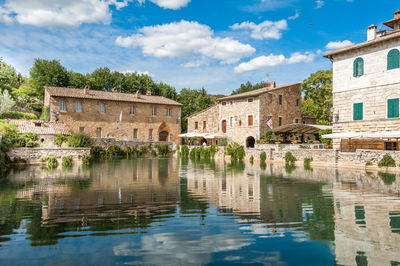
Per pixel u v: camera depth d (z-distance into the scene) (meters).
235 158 35.47
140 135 50.81
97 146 39.78
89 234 6.77
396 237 6.56
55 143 33.62
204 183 15.16
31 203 10.10
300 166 25.95
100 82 61.34
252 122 41.41
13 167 24.06
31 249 5.86
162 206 9.68
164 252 5.75
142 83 64.88
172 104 53.72
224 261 5.35
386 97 24.73
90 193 12.13
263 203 10.12
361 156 23.02
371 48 25.91
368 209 9.13
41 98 55.69
